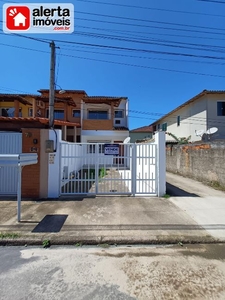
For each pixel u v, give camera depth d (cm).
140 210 480
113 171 806
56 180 593
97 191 627
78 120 1831
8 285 229
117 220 414
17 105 1565
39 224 389
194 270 260
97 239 336
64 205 512
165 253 306
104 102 1766
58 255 299
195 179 976
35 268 263
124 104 1975
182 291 221
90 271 257
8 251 311
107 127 1722
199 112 1612
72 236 342
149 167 638
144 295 214
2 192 607
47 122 728
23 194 584
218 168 777
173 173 1280
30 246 328
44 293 216
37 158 550
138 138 3100
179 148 1186
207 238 343
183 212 468
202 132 1453
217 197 612
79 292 218
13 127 736
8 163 407
